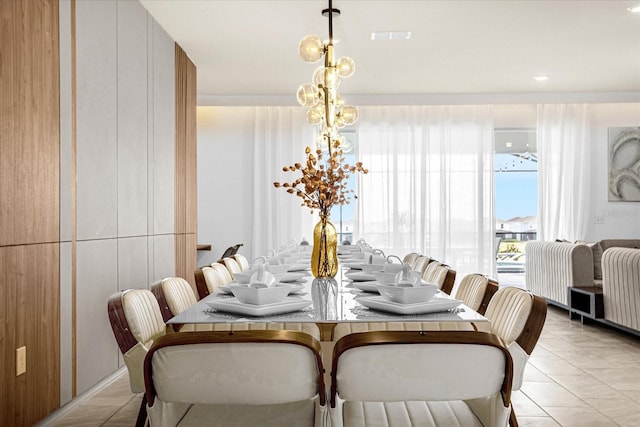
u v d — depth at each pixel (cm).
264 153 812
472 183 813
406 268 209
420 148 813
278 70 658
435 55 599
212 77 689
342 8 463
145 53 459
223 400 133
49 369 300
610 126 830
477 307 238
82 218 341
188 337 130
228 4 452
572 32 527
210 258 823
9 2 264
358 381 131
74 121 331
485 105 815
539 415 307
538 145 819
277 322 183
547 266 675
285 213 810
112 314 194
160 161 496
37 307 289
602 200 830
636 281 474
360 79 705
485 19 492
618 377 385
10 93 265
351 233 826
